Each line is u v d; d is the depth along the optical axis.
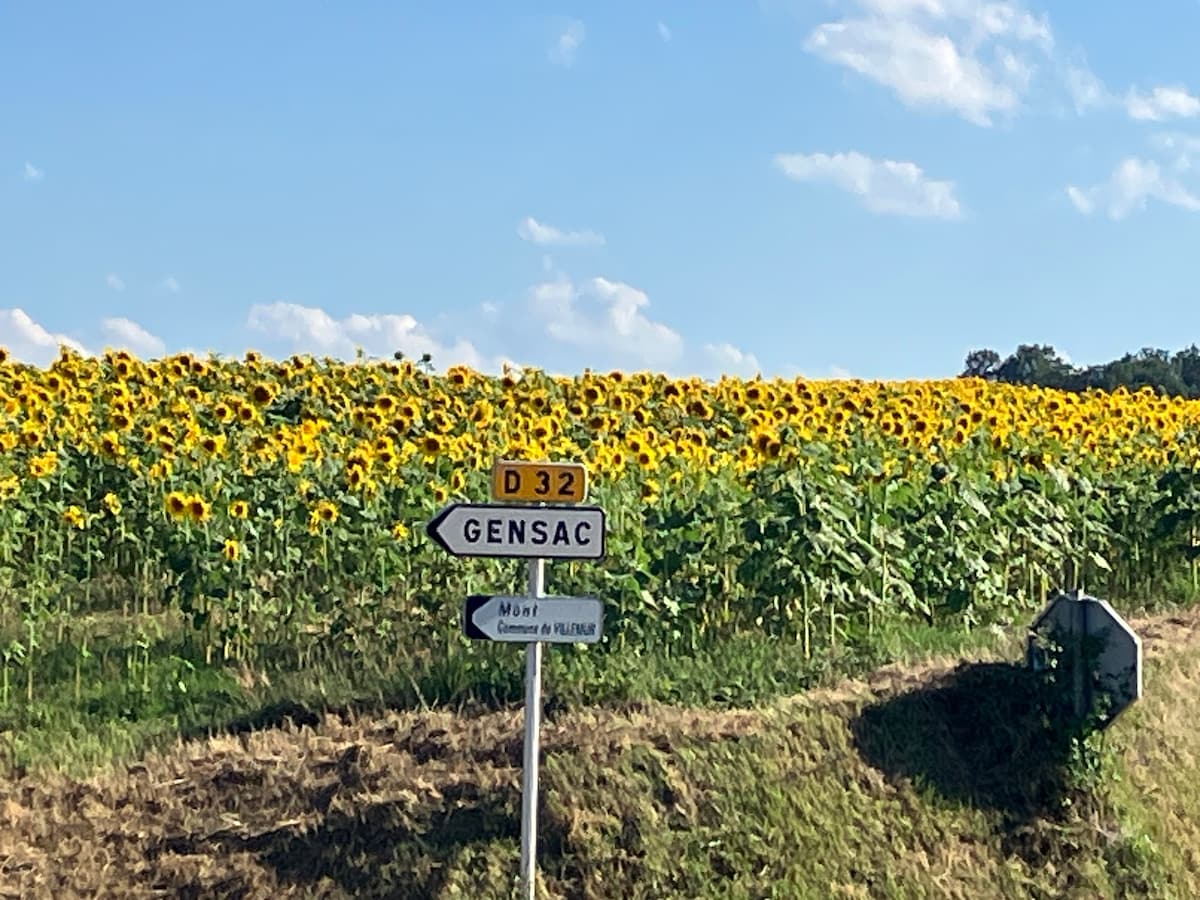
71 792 9.76
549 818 8.89
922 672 10.84
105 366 21.81
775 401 19.92
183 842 9.11
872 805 9.33
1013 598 14.62
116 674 12.58
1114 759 10.05
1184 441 18.80
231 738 10.61
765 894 8.61
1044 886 9.21
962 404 19.91
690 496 14.12
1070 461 17.16
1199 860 9.68
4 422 16.92
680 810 9.01
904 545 13.57
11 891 8.69
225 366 23.11
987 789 9.76
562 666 11.25
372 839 8.95
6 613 13.81
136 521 14.80
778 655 12.07
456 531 8.49
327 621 13.13
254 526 13.73
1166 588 15.50
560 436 16.67
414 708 10.94
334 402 20.47
